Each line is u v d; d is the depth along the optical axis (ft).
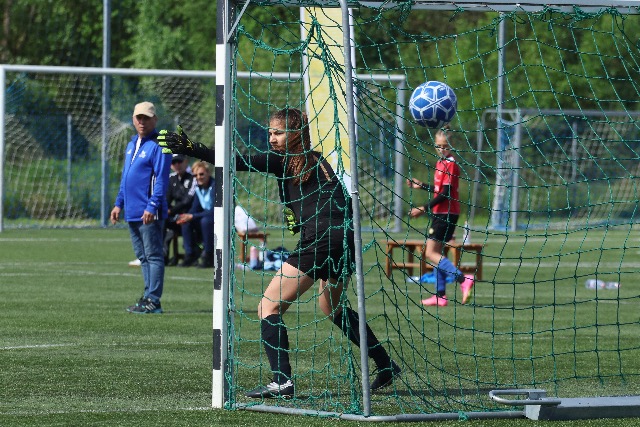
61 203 271.49
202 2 377.30
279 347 60.90
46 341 84.94
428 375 68.95
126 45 391.04
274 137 60.64
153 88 286.87
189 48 377.91
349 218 59.93
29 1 384.68
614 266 185.98
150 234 105.50
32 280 140.56
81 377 67.97
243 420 54.44
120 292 126.52
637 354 83.10
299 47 60.54
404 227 250.57
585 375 72.59
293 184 60.64
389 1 60.95
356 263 54.13
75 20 387.55
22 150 269.23
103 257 180.86
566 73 69.21
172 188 173.27
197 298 123.13
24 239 221.25
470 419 55.36
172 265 175.52
